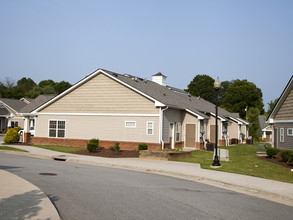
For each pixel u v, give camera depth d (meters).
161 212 7.59
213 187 11.55
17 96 80.44
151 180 12.31
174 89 37.28
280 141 24.77
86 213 7.27
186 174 13.95
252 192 11.05
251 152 28.17
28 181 10.87
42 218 6.57
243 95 75.19
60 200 8.43
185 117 27.89
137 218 7.01
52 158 19.23
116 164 16.64
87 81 26.28
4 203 7.57
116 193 9.54
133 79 27.84
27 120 29.03
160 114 23.39
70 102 26.81
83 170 14.17
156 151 20.47
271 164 18.45
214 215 7.59
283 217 7.80
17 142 28.62
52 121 27.41
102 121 25.47
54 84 101.31
